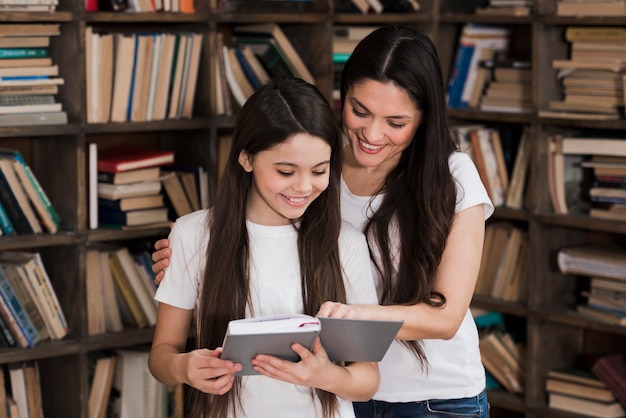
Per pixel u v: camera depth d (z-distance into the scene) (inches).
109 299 128.6
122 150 133.4
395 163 86.6
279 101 73.3
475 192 83.9
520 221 149.6
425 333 78.9
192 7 130.5
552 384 142.2
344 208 89.4
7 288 119.0
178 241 78.9
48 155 126.6
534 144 138.3
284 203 74.6
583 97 134.4
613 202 133.6
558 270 143.7
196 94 133.1
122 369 132.3
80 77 119.0
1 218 118.5
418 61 80.7
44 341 123.0
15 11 113.5
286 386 76.6
